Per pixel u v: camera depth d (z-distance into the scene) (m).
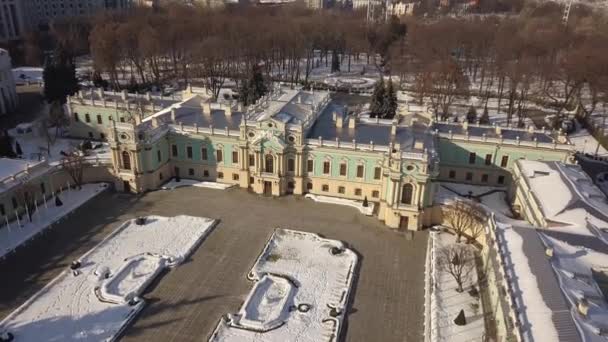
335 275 82.88
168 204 105.12
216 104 128.00
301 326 71.31
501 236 77.12
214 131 111.06
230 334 69.50
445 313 73.56
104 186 112.06
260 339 68.75
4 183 94.75
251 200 107.69
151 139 108.31
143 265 83.69
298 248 90.25
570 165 102.56
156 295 77.19
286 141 105.75
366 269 85.06
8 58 164.25
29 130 144.62
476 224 91.62
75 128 141.12
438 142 112.69
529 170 99.25
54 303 74.12
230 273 83.00
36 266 83.00
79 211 101.31
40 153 126.50
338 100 189.75
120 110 134.88
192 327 70.75
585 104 183.25
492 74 199.38
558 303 59.00
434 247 90.50
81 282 79.06
